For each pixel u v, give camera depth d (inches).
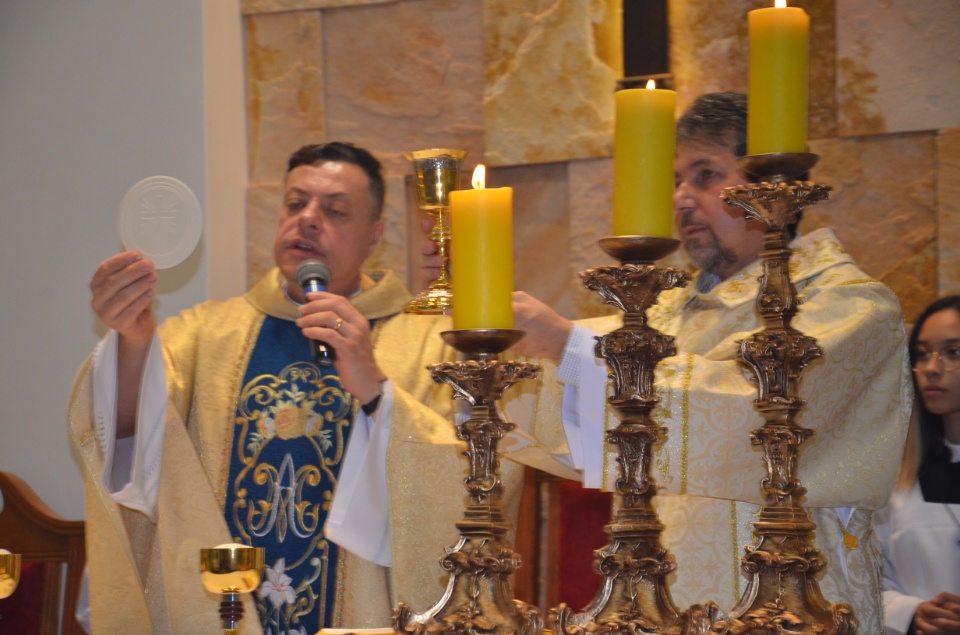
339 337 184.9
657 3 283.9
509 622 101.0
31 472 292.5
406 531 189.5
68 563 253.8
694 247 180.9
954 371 222.5
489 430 104.2
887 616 213.6
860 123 273.6
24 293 297.4
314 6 313.0
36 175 299.7
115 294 185.2
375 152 310.3
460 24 304.3
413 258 307.9
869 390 155.1
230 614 141.3
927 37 269.4
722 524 163.5
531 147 296.0
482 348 101.9
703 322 177.6
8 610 252.1
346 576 203.0
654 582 105.1
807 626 100.0
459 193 102.6
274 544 205.6
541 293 296.5
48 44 301.9
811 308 158.1
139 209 185.3
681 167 178.7
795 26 106.7
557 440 161.3
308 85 314.0
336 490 194.2
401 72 309.0
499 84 299.7
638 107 103.7
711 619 104.7
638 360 106.9
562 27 294.8
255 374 220.8
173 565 198.8
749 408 140.3
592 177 292.5
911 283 269.6
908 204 271.0
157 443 200.2
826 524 157.9
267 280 239.3
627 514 107.0
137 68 297.3
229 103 307.0
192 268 291.1
